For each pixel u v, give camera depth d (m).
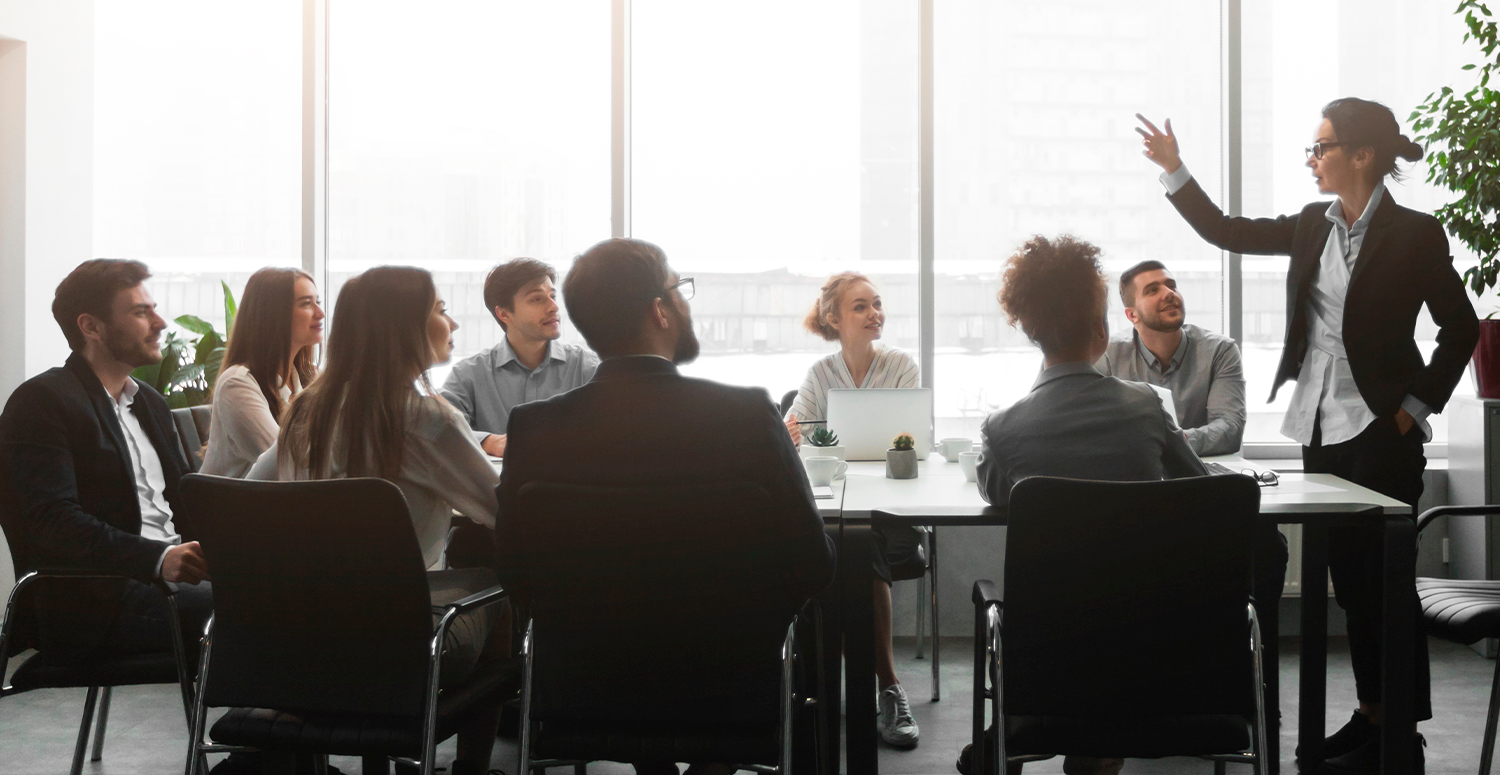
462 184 4.43
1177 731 1.73
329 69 4.41
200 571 2.12
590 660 1.68
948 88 4.33
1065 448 1.88
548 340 3.45
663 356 1.77
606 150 4.40
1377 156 2.76
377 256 4.44
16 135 3.95
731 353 4.43
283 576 1.74
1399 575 2.09
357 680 1.75
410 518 1.70
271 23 4.41
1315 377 2.92
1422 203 4.21
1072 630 1.70
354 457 1.95
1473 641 2.31
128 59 4.40
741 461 1.62
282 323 2.65
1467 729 2.99
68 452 2.26
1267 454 4.28
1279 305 4.28
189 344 4.32
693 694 1.67
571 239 4.43
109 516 2.33
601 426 1.65
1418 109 3.64
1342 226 2.86
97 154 4.41
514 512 1.67
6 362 3.97
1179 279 4.33
